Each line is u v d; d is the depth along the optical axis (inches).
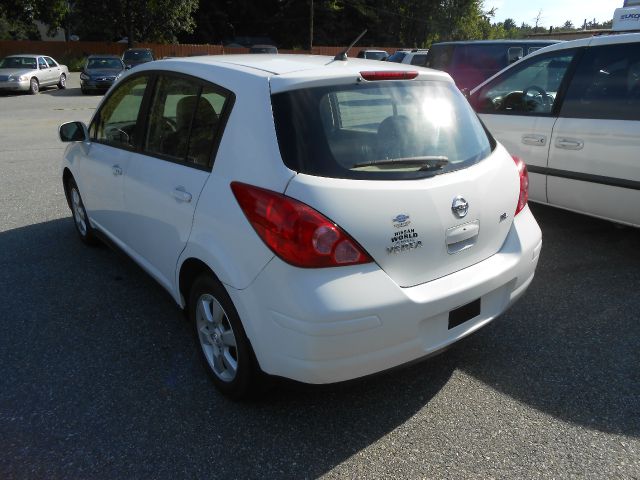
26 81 816.9
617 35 180.9
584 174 182.7
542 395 115.3
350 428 106.2
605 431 104.4
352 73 106.0
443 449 100.3
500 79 217.3
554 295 159.0
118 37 1590.8
